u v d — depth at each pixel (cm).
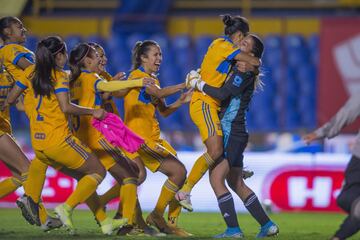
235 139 2080
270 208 3584
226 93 2027
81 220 2883
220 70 2062
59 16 5419
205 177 3641
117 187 2291
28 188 2119
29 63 2211
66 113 1972
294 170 3647
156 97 2212
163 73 5109
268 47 5116
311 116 5019
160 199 2220
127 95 2217
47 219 2119
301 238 2145
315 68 5072
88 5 5578
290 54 5094
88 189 2025
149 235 2145
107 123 2011
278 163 3662
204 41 5106
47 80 1955
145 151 2200
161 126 4919
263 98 5047
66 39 5188
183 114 4925
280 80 5069
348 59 4816
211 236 2164
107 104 2320
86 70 2142
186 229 2575
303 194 3634
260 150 4600
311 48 5100
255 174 3669
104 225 2100
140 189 3656
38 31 5306
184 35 5256
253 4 5522
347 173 1747
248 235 2236
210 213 3494
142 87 2183
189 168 3628
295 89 5059
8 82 2256
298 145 4431
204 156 2061
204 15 5453
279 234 2309
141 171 2242
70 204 2023
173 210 2266
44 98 1973
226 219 2086
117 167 2119
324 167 3628
